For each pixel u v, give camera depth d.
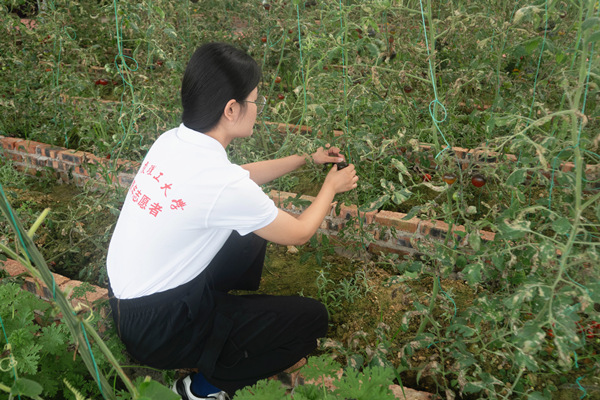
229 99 1.66
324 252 3.05
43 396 2.11
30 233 1.22
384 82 2.78
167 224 1.67
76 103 3.95
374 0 2.06
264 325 1.91
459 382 1.88
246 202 1.66
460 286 2.71
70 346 2.27
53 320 2.41
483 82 3.47
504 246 1.94
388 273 2.85
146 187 1.72
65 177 3.82
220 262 2.19
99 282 2.71
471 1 3.66
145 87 3.21
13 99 4.03
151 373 2.29
